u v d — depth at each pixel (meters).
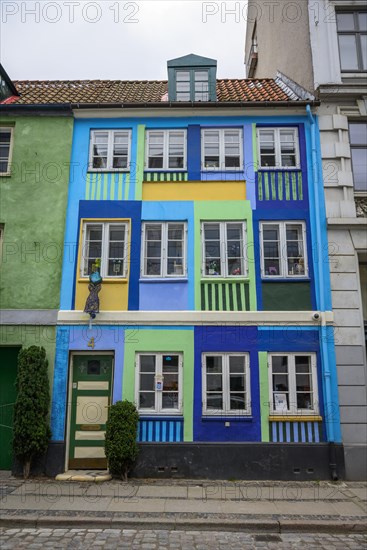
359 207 10.87
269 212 10.84
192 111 11.32
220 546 6.30
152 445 9.62
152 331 10.16
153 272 10.67
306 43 12.13
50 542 6.30
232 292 10.39
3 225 10.83
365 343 10.60
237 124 11.38
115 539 6.47
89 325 10.16
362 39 11.95
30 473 9.45
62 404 9.81
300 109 11.23
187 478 9.47
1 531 6.73
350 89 11.20
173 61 12.27
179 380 9.99
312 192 10.94
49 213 10.80
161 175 11.10
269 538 6.66
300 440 9.69
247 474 9.51
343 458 9.56
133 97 12.52
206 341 10.09
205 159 11.30
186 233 10.77
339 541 6.59
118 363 10.02
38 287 10.42
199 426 9.73
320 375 9.98
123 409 9.44
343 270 10.45
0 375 10.30
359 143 11.30
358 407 9.80
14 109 11.30
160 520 7.02
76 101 11.95
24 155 11.11
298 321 10.17
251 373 9.95
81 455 9.81
